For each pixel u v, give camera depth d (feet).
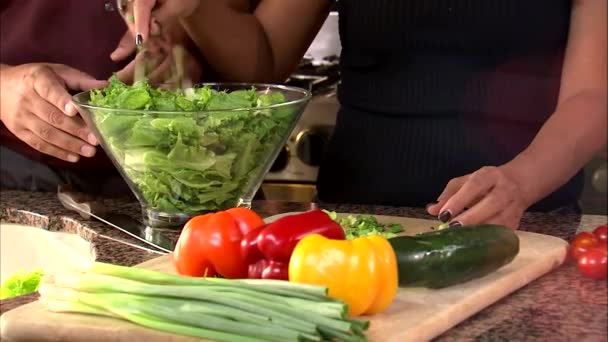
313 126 7.39
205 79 5.97
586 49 4.96
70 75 5.24
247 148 4.54
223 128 4.42
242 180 4.67
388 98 5.45
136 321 3.33
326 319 3.08
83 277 3.45
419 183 5.40
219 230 3.66
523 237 4.34
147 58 5.39
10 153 5.96
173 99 4.58
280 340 3.11
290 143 7.46
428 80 5.34
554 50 5.26
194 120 4.37
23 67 5.24
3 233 5.29
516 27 5.17
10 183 5.98
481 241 3.63
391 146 5.47
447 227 4.11
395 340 3.22
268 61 5.86
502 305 3.71
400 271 3.47
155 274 3.39
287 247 3.47
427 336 3.34
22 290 4.61
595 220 4.85
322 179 5.83
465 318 3.54
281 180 7.59
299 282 3.32
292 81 7.68
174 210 4.66
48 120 5.09
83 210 4.99
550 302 3.72
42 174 5.89
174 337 3.25
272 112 4.57
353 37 5.53
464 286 3.68
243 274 3.66
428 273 3.51
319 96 7.36
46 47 5.78
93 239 4.63
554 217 4.94
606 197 6.74
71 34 5.75
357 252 3.33
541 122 5.32
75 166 5.84
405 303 3.52
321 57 8.21
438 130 5.36
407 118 5.43
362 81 5.59
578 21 5.06
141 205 4.82
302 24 5.94
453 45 5.24
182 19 5.48
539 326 3.47
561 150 4.70
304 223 3.51
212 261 3.67
